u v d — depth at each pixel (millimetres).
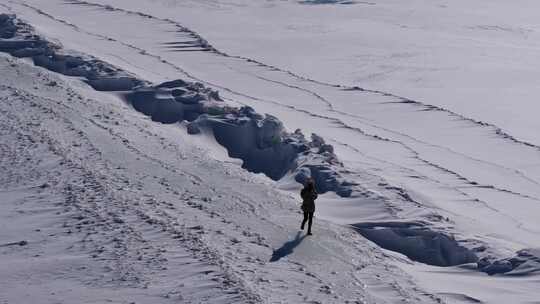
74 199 18594
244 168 28344
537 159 39469
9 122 27016
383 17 106875
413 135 43656
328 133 39562
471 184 32062
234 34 80938
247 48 72250
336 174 23969
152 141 27344
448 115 49281
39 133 25719
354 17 105312
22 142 24406
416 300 13203
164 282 12914
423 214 20469
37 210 17719
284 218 18438
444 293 13953
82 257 14305
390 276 14766
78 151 23953
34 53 46219
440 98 55094
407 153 37312
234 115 32938
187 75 55125
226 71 59438
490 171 35938
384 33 88438
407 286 14188
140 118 33031
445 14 113188
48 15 75688
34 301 11844
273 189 21906
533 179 35250
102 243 15211
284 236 16719
